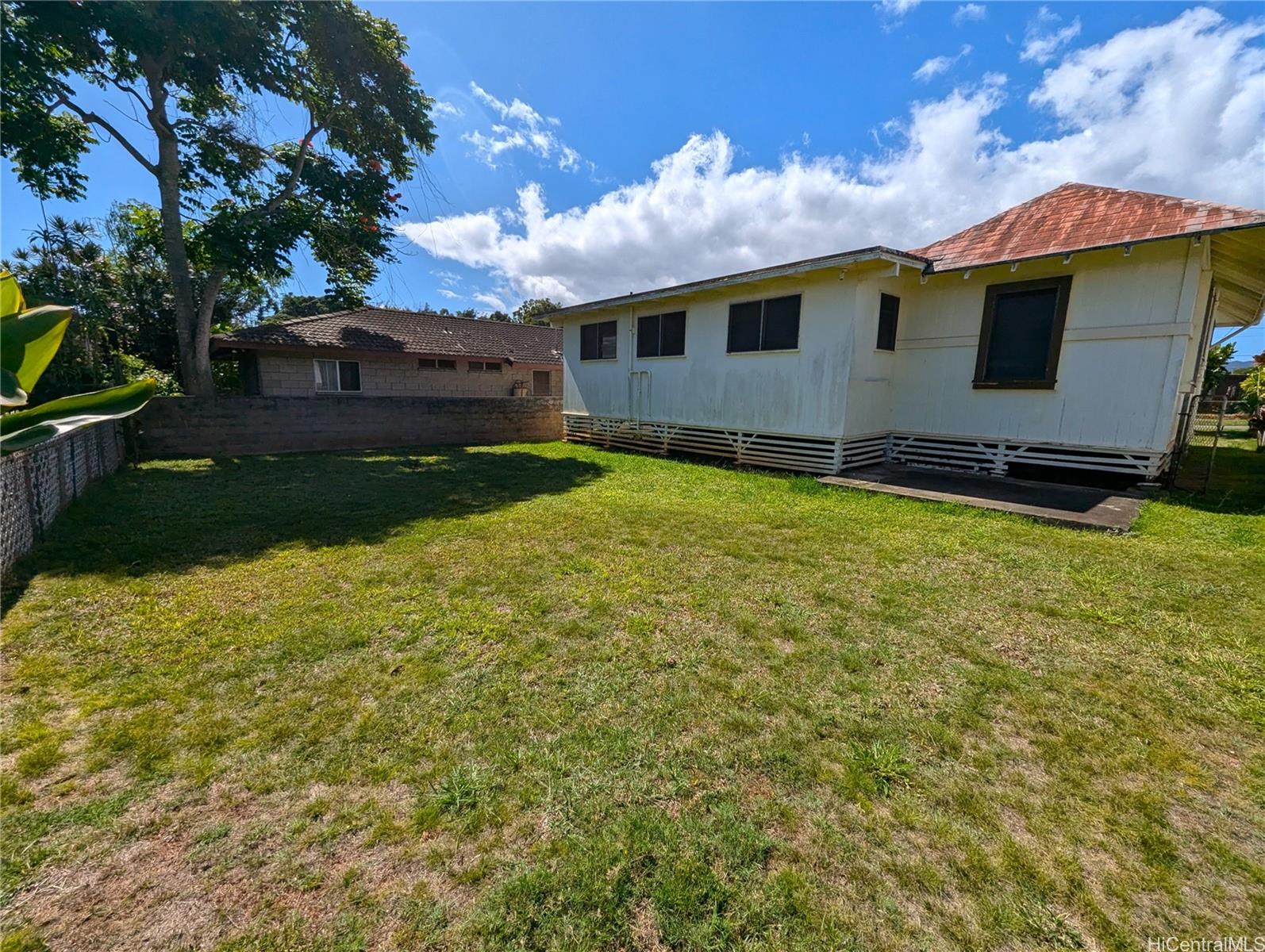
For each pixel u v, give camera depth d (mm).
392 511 5477
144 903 1347
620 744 1938
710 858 1476
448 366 17234
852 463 7805
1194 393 7426
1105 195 6832
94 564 3738
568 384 12852
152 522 4930
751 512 5418
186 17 8469
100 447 7152
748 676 2393
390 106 11555
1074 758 1870
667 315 10023
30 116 9203
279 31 9695
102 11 8203
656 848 1504
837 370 7359
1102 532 4590
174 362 15781
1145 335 6062
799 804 1666
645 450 10836
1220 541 4285
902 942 1261
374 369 15719
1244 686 2293
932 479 7098
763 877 1423
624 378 11172
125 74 9781
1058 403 6777
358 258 13906
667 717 2098
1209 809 1649
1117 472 6406
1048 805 1664
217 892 1376
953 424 7734
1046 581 3488
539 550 4172
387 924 1301
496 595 3289
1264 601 3135
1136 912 1332
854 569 3738
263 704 2160
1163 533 4512
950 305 7633
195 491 6418
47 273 13203
